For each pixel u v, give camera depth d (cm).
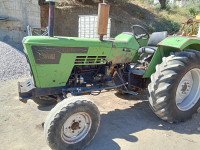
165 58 315
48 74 263
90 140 255
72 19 1264
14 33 901
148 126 311
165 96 288
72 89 288
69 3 1401
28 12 931
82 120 248
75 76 293
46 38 249
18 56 636
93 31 724
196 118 343
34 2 951
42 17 1092
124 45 322
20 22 909
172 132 294
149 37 427
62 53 261
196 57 312
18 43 864
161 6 2228
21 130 294
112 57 311
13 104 381
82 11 1355
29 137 277
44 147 256
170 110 300
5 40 874
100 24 276
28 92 269
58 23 1206
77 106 233
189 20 539
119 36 353
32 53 243
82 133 250
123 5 1877
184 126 313
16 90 454
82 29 760
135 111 363
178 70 293
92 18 721
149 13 1967
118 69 345
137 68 373
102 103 397
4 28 880
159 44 322
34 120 323
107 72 319
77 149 244
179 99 336
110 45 300
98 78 314
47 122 226
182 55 309
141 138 276
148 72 341
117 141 268
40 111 355
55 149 229
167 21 1827
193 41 313
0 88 464
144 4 2245
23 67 590
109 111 362
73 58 272
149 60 375
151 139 274
